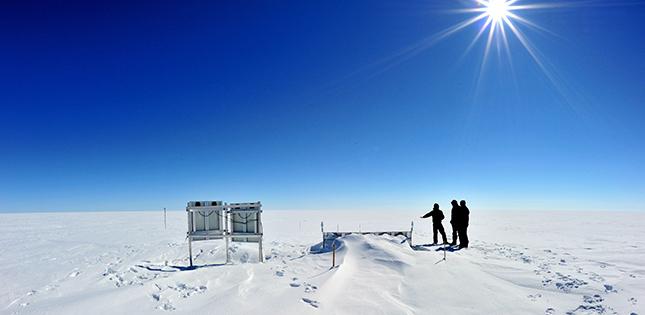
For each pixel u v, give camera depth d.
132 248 10.25
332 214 42.09
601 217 29.09
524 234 14.07
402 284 5.35
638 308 4.25
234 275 5.89
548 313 4.18
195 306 4.36
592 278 5.65
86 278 6.23
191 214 7.48
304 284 5.27
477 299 4.68
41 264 7.75
